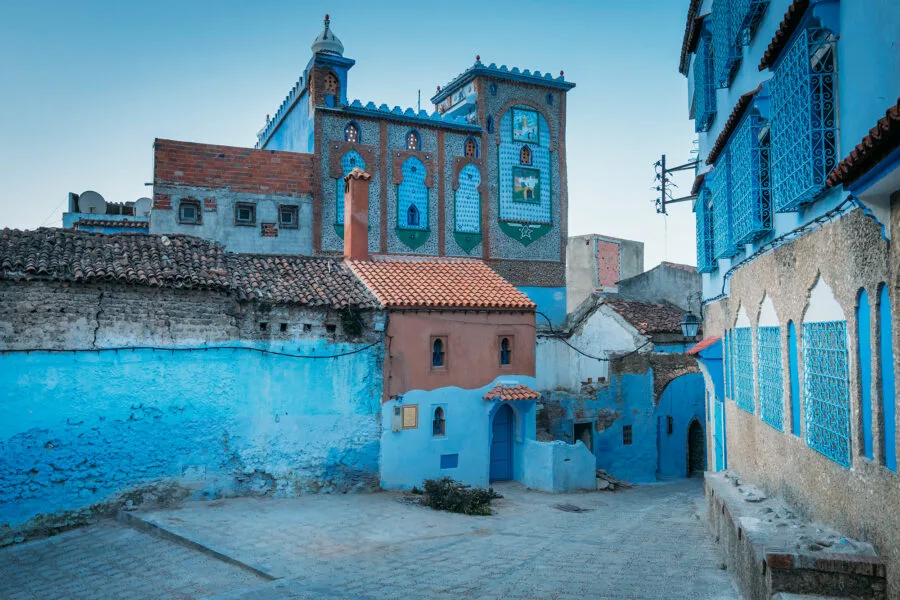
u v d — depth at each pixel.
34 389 14.27
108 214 32.97
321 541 13.28
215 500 16.27
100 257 15.77
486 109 30.09
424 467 19.00
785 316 10.42
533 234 30.94
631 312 27.33
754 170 10.95
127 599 10.48
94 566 12.15
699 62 16.36
